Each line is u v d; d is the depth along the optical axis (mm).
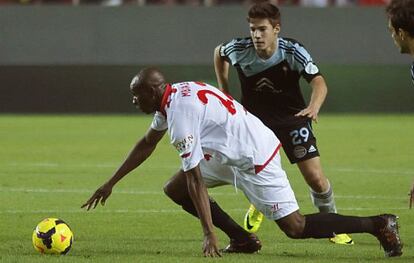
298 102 29375
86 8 84688
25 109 82875
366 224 23906
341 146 58594
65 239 24578
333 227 23703
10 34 84375
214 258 23516
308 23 84938
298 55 28391
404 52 22250
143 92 22656
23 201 36375
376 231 24000
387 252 24250
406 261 23797
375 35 85125
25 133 66188
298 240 28188
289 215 23547
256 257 24453
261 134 23453
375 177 44688
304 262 23609
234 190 39906
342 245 27156
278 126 29234
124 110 83062
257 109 29625
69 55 84875
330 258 24406
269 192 23469
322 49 85188
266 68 28875
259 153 23281
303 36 85062
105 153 54281
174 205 35719
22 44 84500
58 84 82875
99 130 68438
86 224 31141
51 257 24047
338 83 83438
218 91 23453
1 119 77688
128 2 94312
